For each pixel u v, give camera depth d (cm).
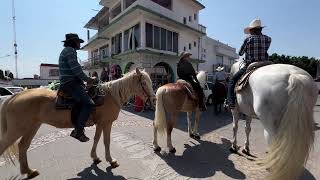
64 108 488
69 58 485
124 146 723
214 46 3853
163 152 671
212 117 1277
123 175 522
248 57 557
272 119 390
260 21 561
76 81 503
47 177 511
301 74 381
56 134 868
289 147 342
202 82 860
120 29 2500
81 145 733
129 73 577
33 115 483
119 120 1156
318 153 641
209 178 504
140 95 579
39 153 661
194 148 709
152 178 507
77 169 553
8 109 473
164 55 2275
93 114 532
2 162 592
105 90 548
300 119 345
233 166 567
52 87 848
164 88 664
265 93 400
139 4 2064
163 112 654
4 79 3897
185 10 2745
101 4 2909
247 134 652
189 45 2822
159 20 2266
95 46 3425
